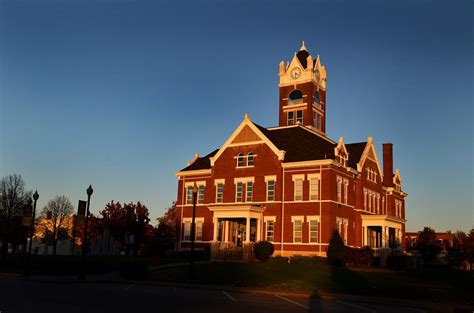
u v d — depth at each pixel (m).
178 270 40.12
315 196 52.41
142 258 52.75
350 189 56.75
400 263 52.91
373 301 25.61
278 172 55.16
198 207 61.19
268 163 56.22
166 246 64.44
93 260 48.94
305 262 47.78
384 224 56.81
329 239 50.56
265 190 55.75
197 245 60.00
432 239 91.81
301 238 52.28
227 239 56.53
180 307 20.42
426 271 48.53
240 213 53.22
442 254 92.69
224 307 21.03
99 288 28.77
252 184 56.97
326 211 51.22
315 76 70.94
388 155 69.75
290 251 52.62
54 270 39.84
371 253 53.19
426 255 90.56
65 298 22.47
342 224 53.94
